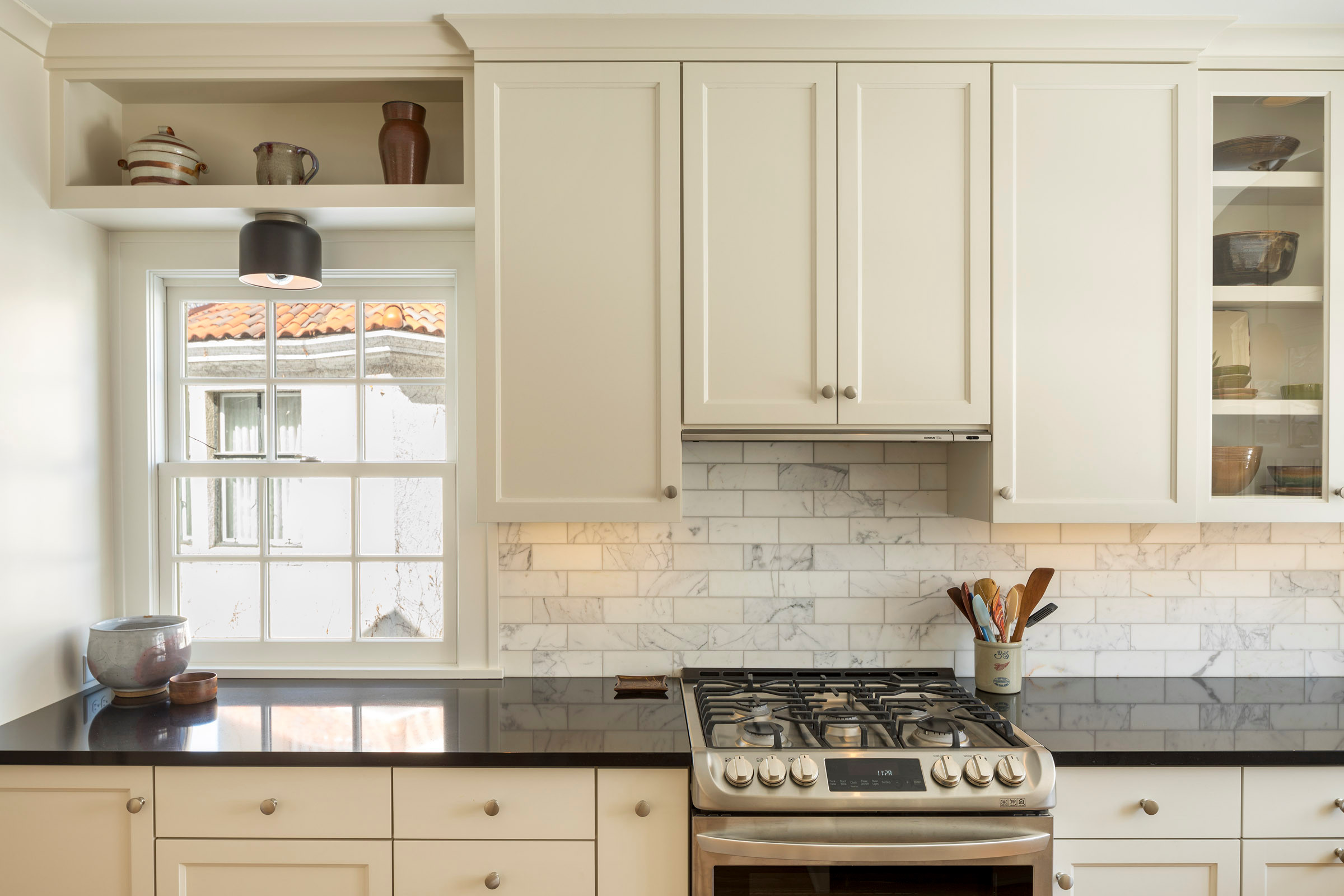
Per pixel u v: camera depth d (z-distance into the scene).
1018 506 1.75
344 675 2.05
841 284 1.75
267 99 2.04
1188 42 1.74
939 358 1.75
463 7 1.70
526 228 1.75
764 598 2.07
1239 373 1.80
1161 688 1.96
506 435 1.75
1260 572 2.07
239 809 1.48
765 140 1.75
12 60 1.71
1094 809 1.52
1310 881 1.52
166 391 2.14
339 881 1.50
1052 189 1.76
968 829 1.41
